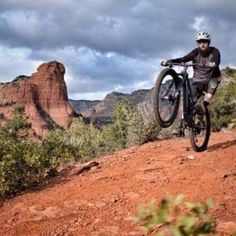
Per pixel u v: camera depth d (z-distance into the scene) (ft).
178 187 21.68
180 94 23.88
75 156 36.42
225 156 25.71
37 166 27.94
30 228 20.08
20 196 25.25
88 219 19.95
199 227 5.77
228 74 78.13
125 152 30.96
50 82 643.86
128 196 21.66
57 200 22.72
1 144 30.94
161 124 23.20
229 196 20.02
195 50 24.76
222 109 50.85
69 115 633.61
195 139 26.35
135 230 18.04
